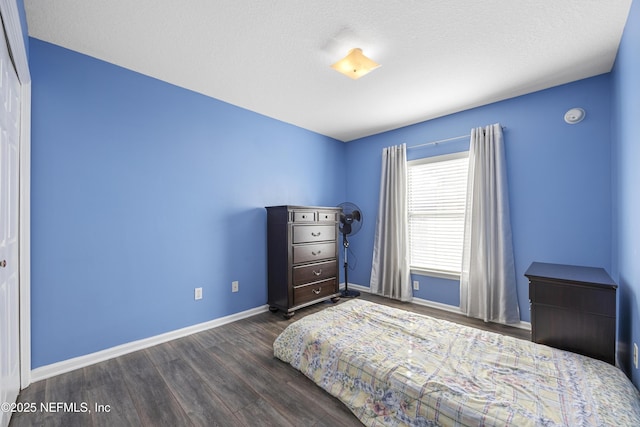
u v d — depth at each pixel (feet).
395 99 9.69
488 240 9.61
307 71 7.84
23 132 5.82
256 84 8.59
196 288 8.96
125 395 5.64
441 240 11.28
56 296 6.45
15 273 5.50
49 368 6.30
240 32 6.17
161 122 8.27
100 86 7.17
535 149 8.98
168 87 8.44
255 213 10.75
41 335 6.23
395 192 12.33
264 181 11.09
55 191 6.47
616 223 7.23
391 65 7.53
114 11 5.47
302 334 6.70
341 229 12.85
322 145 13.64
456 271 10.83
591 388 4.44
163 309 8.21
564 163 8.46
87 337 6.86
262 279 10.92
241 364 6.83
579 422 3.70
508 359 5.39
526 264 9.11
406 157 12.23
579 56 7.05
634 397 4.28
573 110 8.21
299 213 10.48
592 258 7.98
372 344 5.99
